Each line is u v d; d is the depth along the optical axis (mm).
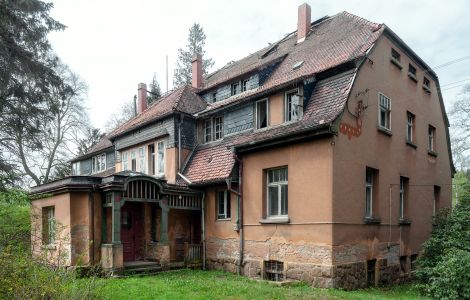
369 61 15578
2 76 17875
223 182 17109
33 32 20203
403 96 18094
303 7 21703
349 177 14000
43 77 20109
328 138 13523
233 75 21547
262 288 11859
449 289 12289
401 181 17844
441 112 22266
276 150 15438
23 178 19688
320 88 15594
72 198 16016
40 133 21094
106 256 15344
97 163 31875
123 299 9898
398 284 16078
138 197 16375
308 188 14039
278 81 18000
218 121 20406
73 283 8359
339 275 13141
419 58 19547
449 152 22953
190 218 19297
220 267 17516
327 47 18188
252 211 16234
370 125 15375
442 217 17703
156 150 22000
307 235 13883
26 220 14508
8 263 7738
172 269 17156
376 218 15195
